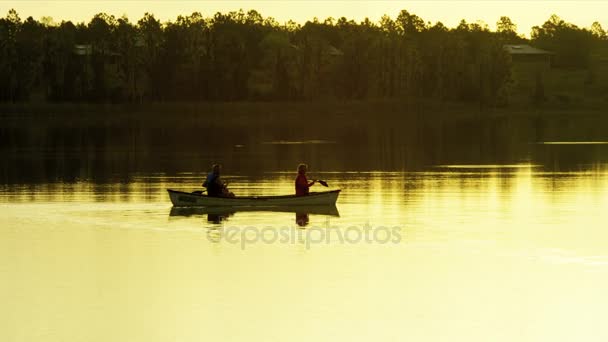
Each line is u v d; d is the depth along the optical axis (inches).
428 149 4862.2
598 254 1893.5
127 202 2674.7
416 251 1931.6
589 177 3324.3
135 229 2203.5
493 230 2169.0
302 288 1636.3
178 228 2215.8
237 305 1535.4
